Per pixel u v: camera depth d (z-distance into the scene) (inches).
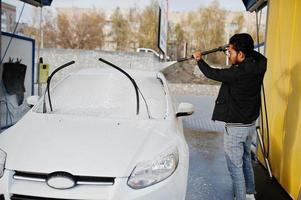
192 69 759.1
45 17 1106.7
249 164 141.7
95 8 1201.4
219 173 177.2
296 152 140.3
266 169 181.9
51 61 652.1
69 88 141.5
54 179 87.5
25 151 96.0
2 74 232.4
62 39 1167.0
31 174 89.9
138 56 671.8
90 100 133.5
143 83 145.6
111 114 125.5
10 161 92.8
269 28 197.9
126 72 144.4
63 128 109.3
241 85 125.1
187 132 287.4
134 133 108.0
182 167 101.0
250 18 880.9
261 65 125.4
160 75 162.7
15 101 245.6
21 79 247.4
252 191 144.3
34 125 112.6
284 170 155.7
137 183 89.6
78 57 660.1
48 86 135.3
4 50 234.5
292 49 151.1
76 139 101.3
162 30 604.4
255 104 129.0
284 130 157.9
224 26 1256.8
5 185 89.3
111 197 86.8
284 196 149.6
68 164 90.0
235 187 132.6
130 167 91.1
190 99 531.5
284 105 159.6
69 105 131.4
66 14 1171.9
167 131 113.9
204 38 1263.5
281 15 171.9
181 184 97.0
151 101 134.0
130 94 136.5
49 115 122.0
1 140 104.1
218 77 125.4
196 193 147.9
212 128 308.5
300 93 138.6
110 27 1210.6
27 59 264.2
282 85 164.2
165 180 93.3
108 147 97.7
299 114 138.6
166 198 92.0
